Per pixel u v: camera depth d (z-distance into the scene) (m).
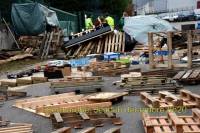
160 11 72.12
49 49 25.66
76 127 7.59
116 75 14.98
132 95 10.82
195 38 21.03
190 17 42.06
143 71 14.31
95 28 27.61
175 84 11.04
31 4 27.38
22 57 23.86
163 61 17.41
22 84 14.01
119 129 6.84
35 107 9.48
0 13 27.36
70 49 25.92
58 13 32.66
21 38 26.94
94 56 22.77
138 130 7.30
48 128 7.82
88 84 11.62
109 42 25.64
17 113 9.37
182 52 21.31
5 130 7.52
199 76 12.05
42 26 27.36
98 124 7.68
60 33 26.55
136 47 26.36
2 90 11.93
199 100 8.64
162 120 7.20
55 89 11.64
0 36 25.67
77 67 17.02
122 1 58.66
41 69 17.52
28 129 7.60
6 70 19.34
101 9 53.03
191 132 6.23
